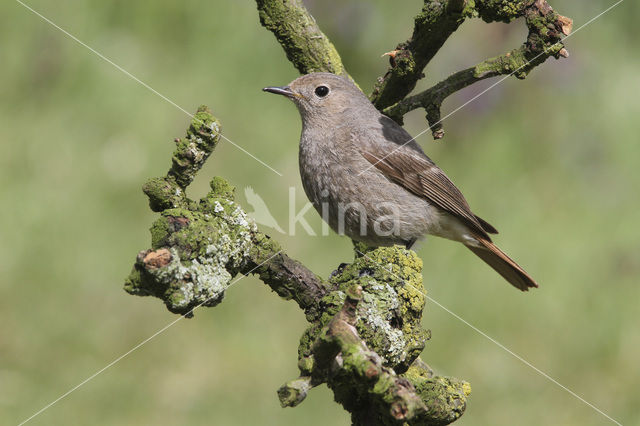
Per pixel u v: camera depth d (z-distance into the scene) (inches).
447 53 538.0
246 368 414.9
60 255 453.7
